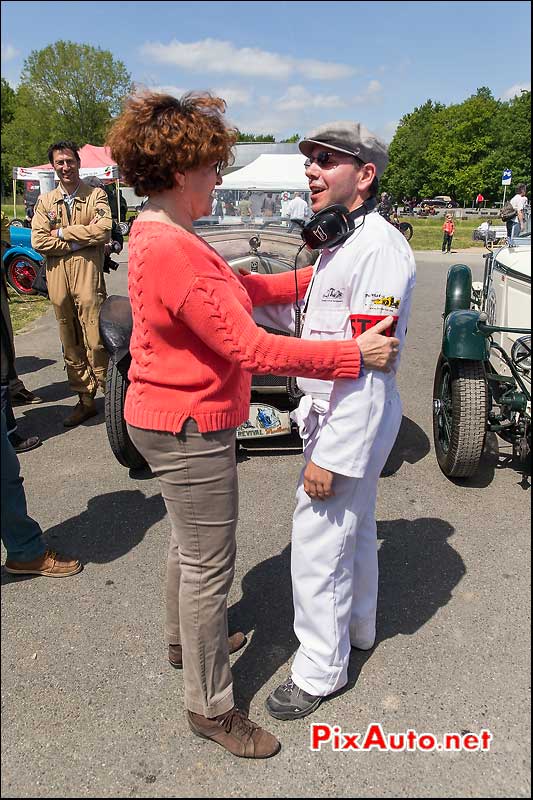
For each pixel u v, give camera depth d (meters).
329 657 2.12
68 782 1.91
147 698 2.22
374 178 1.89
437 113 75.88
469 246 23.56
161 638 2.51
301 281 2.29
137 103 1.64
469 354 3.39
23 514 2.81
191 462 1.78
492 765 1.96
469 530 3.27
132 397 1.83
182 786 1.89
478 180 62.41
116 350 3.52
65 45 53.03
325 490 1.90
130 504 3.57
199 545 1.87
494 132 62.94
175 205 1.73
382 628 2.56
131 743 2.04
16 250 10.20
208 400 1.75
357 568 2.26
